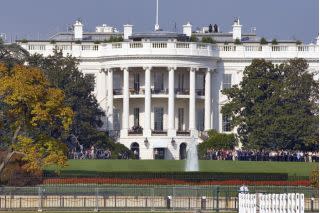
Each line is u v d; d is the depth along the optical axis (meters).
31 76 184.88
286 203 128.50
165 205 170.88
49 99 185.00
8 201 171.38
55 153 185.00
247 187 173.00
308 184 191.62
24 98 183.50
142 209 169.38
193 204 170.00
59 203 170.75
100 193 172.25
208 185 189.62
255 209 132.38
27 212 165.62
